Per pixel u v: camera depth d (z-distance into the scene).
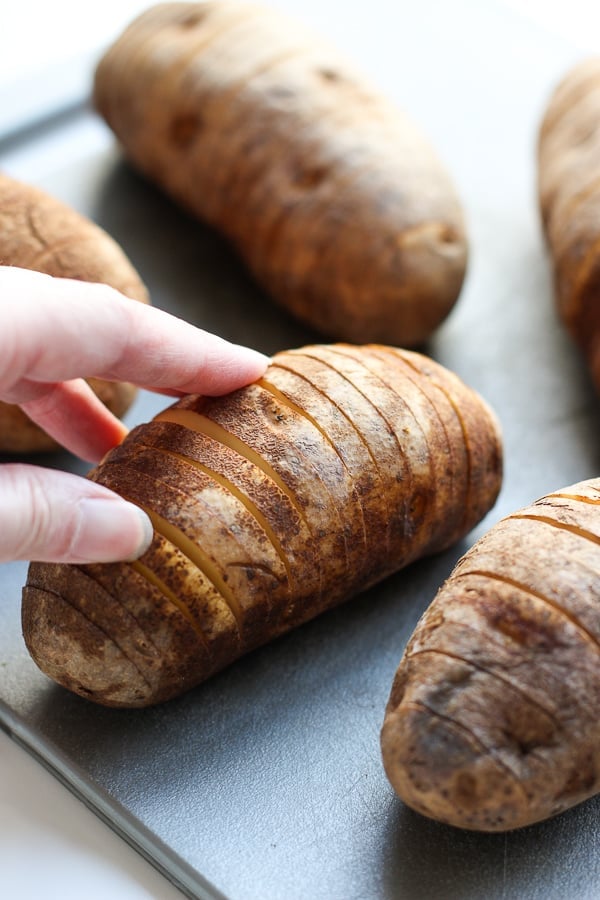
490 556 0.36
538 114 0.60
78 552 0.35
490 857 0.36
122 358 0.37
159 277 0.53
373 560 0.39
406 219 0.49
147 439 0.38
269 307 0.52
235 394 0.39
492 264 0.54
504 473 0.46
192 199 0.53
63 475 0.35
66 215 0.46
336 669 0.40
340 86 0.52
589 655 0.34
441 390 0.41
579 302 0.48
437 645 0.35
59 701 0.39
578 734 0.34
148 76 0.53
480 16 0.66
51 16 0.67
